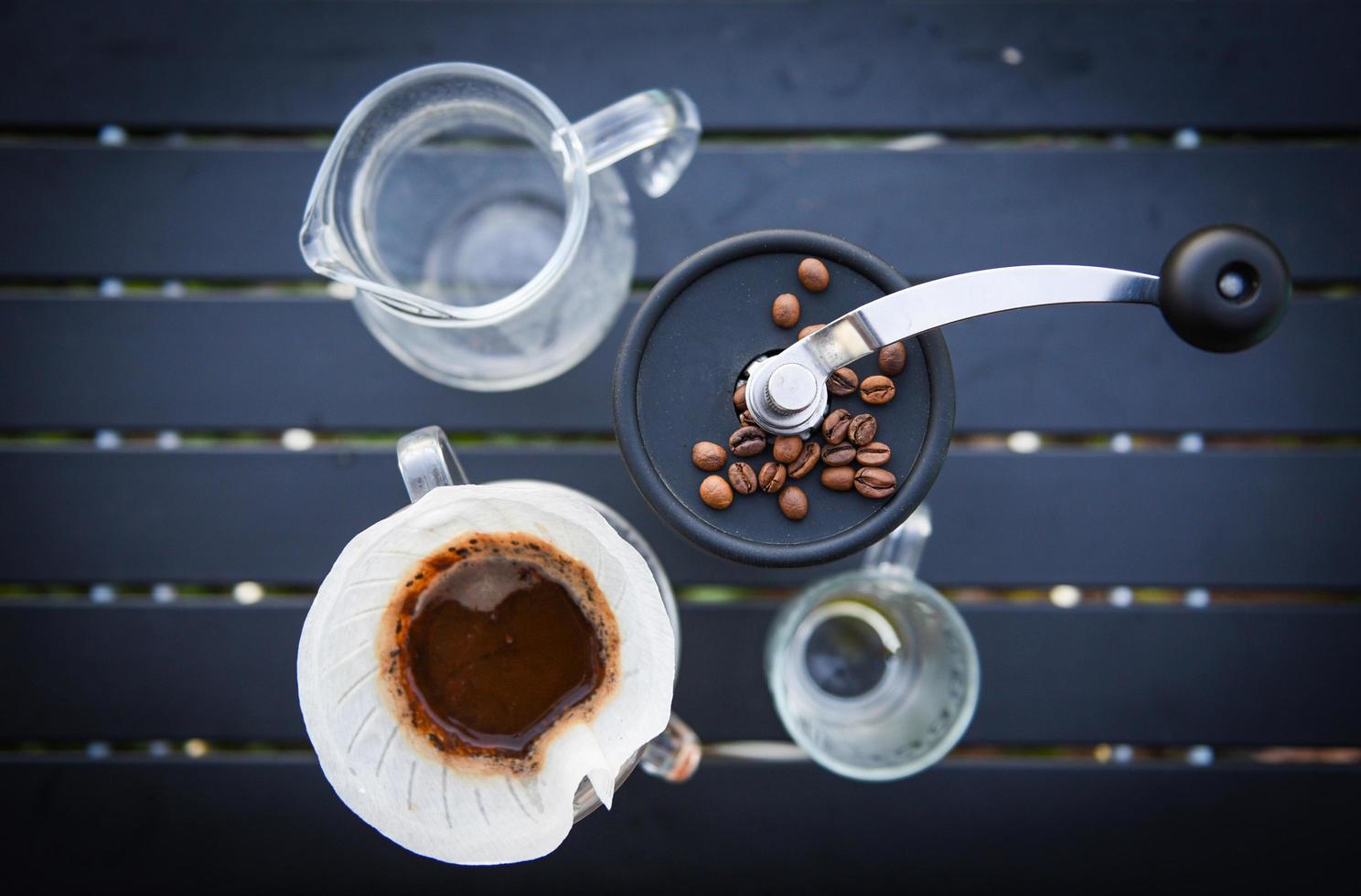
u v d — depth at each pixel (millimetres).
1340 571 550
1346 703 550
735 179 542
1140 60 545
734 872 551
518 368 510
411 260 522
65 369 542
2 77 539
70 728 547
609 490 544
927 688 510
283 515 545
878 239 543
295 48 540
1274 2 545
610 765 424
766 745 550
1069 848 554
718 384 446
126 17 539
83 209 541
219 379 543
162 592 551
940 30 543
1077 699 553
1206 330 417
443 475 437
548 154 493
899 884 553
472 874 552
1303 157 546
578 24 540
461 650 453
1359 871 551
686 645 548
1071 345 548
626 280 514
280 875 551
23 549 543
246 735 549
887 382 442
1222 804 554
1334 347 548
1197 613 553
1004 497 551
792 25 542
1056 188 544
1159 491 551
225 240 542
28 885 548
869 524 437
